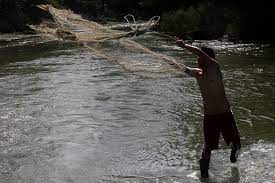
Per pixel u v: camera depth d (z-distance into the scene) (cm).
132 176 720
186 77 1459
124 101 1177
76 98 1213
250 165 741
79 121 1010
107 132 934
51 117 1043
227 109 701
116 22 3888
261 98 1177
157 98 1202
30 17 3162
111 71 1577
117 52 1830
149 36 2705
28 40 2606
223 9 2694
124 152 824
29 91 1300
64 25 845
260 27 2480
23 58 1934
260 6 2608
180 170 738
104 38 807
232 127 705
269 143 841
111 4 4219
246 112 1053
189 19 2645
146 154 812
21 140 893
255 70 1572
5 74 1562
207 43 2355
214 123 699
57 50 2144
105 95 1241
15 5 3142
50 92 1284
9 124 991
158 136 905
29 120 1021
